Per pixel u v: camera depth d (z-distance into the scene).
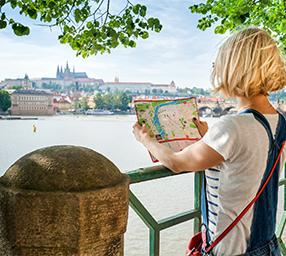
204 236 1.17
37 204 0.93
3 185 0.99
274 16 4.32
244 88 1.10
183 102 1.58
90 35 3.77
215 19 4.79
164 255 11.05
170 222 1.65
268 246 1.10
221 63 1.16
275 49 1.12
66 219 0.94
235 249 1.08
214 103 130.75
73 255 0.97
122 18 3.88
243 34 1.12
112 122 135.75
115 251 1.06
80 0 3.79
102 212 0.98
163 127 1.51
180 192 20.16
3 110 168.62
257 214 1.08
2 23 2.99
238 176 1.06
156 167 1.56
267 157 1.07
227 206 1.08
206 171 1.17
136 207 1.50
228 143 1.05
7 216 0.96
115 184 1.04
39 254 0.96
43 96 180.50
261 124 1.08
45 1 3.61
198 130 1.54
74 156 1.02
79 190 0.96
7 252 0.99
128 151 44.66
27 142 55.56
